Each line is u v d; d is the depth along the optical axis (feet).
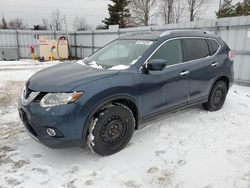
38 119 9.27
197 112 16.08
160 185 8.91
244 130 13.43
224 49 16.22
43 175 9.43
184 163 10.24
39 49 61.46
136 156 10.74
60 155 10.83
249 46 24.75
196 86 14.11
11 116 15.88
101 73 10.47
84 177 9.33
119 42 14.28
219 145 11.73
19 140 12.28
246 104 18.19
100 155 10.68
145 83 11.28
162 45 12.39
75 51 65.57
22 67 41.63
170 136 12.59
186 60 13.57
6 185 8.83
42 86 9.85
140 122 11.66
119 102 10.89
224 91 16.61
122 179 9.23
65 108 9.09
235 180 9.12
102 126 10.11
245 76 25.63
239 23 25.30
